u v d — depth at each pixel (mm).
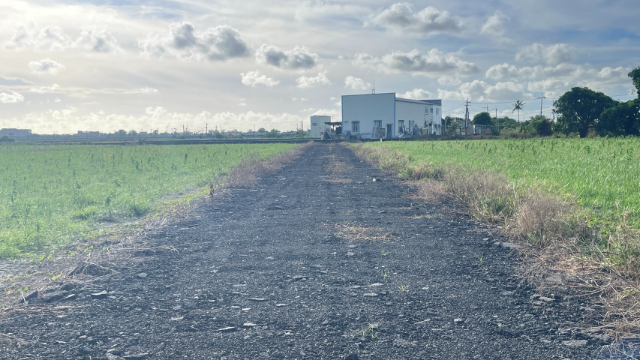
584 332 3666
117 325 3949
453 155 22828
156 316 4145
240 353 3385
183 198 12117
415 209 9742
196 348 3479
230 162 23828
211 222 8750
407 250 6328
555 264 5449
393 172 18938
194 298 4598
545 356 3277
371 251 6324
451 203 10375
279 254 6266
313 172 19922
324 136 79062
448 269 5418
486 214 8500
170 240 7246
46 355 3398
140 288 4945
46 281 5242
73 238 7645
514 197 8688
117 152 37562
